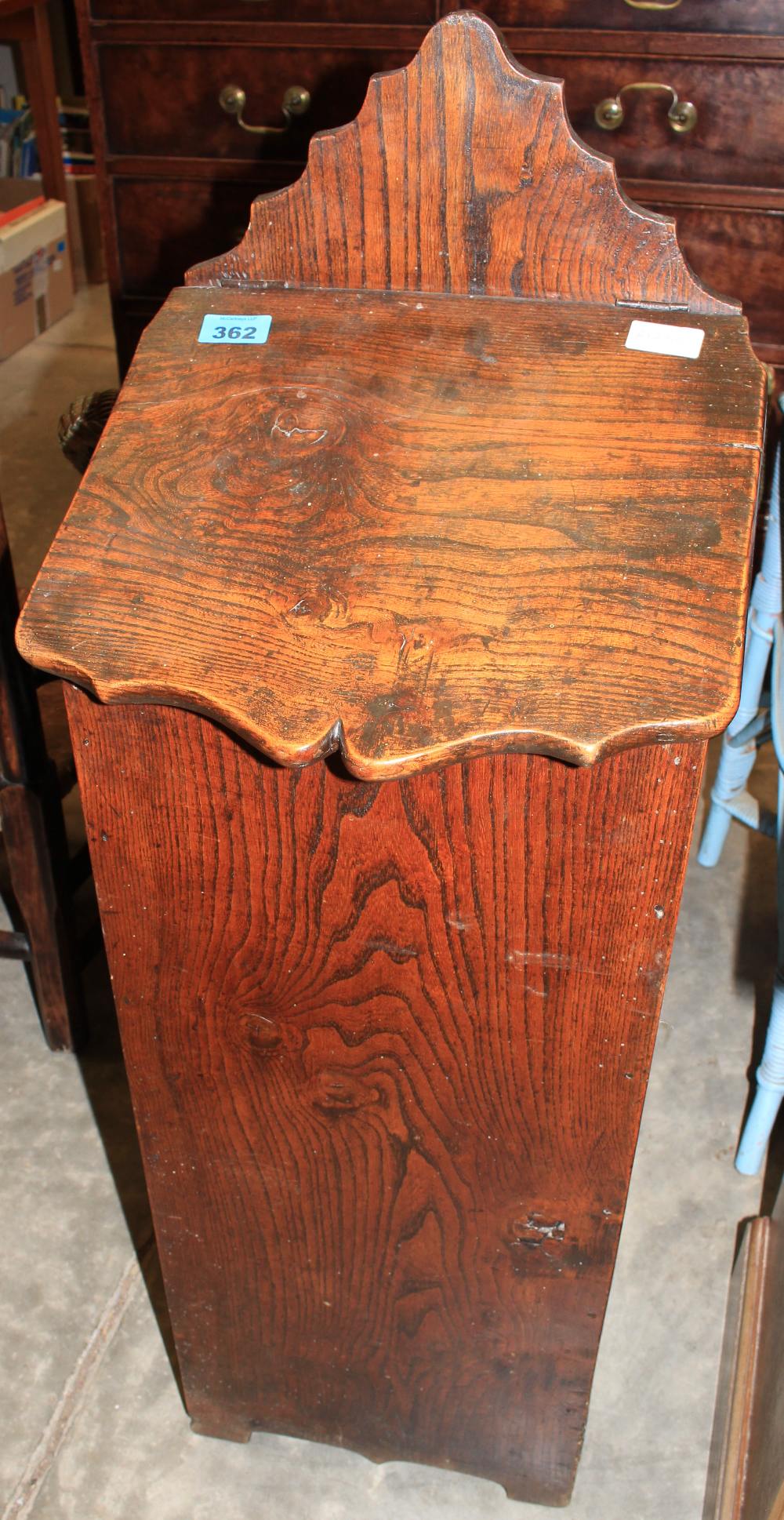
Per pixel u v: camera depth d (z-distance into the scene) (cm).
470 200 104
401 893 94
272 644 85
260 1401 136
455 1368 125
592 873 90
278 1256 121
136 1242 157
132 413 101
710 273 192
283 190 107
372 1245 117
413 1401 130
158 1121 113
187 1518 135
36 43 300
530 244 106
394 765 79
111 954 103
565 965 95
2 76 341
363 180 105
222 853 95
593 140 186
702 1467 138
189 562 90
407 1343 124
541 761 84
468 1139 107
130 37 192
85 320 337
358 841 92
